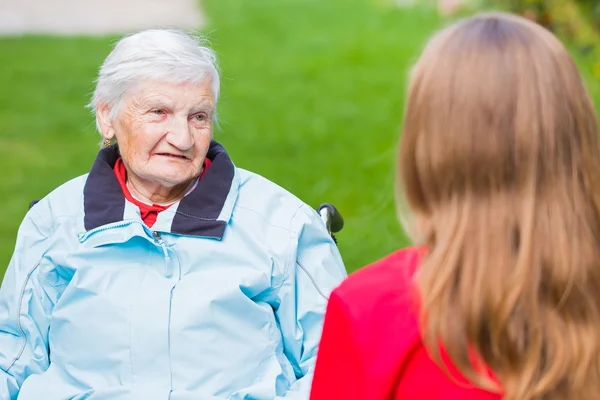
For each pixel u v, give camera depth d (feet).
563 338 8.09
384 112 42.32
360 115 41.81
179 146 13.29
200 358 12.83
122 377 12.82
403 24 63.05
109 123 13.82
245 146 37.29
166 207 13.91
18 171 35.14
